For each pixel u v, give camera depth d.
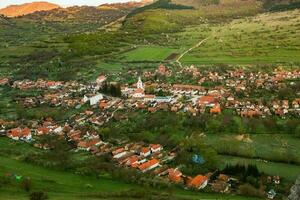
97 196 129.62
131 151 182.88
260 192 142.50
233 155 179.50
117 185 147.50
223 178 154.12
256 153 179.12
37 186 138.50
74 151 187.75
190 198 132.88
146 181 149.38
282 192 144.75
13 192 128.38
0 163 162.62
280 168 165.50
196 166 165.75
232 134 199.88
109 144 193.50
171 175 155.62
